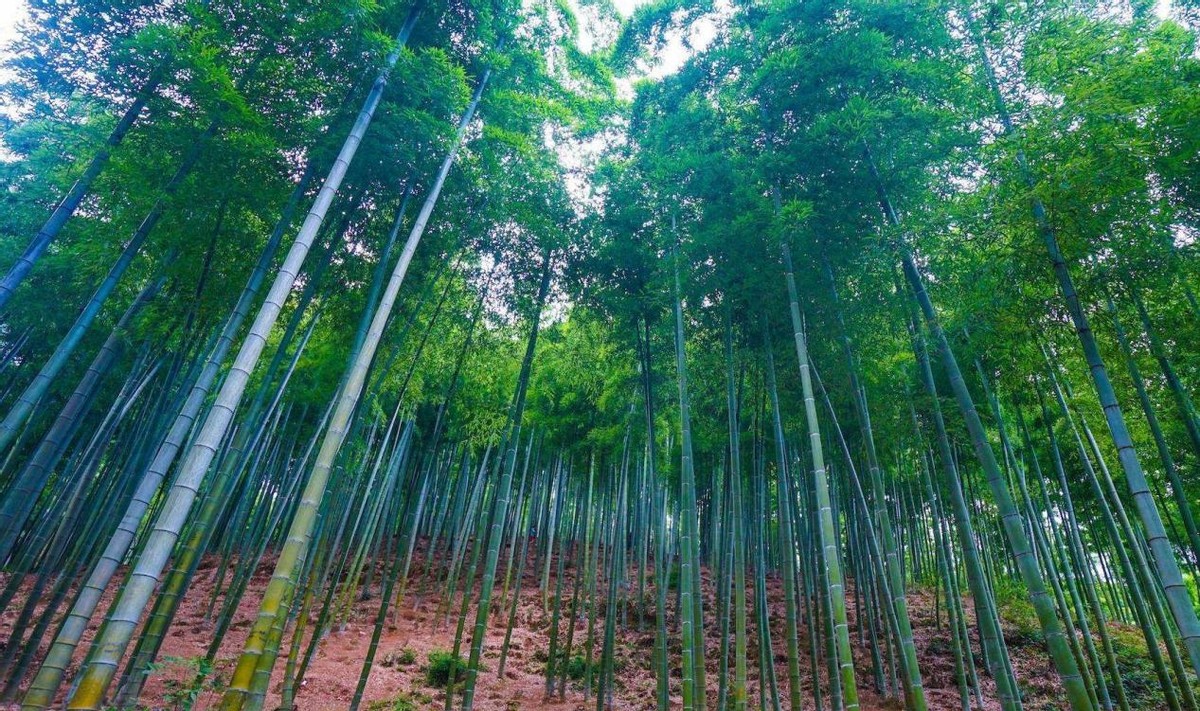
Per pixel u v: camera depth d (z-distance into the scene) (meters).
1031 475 10.48
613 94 8.56
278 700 6.98
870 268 5.89
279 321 8.16
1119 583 13.13
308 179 5.82
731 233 5.73
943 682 8.27
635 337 8.05
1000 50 5.62
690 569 5.67
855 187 5.59
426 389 10.99
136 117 5.43
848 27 5.87
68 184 7.66
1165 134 4.39
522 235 8.02
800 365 5.16
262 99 5.80
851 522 8.80
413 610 11.12
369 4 5.39
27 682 6.30
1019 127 4.90
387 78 5.71
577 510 14.47
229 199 5.77
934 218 5.07
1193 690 7.80
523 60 7.42
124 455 10.00
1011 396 8.27
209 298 6.50
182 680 6.62
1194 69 4.50
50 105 5.73
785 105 5.97
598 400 10.27
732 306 6.77
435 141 6.15
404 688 7.81
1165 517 9.94
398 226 6.30
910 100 5.44
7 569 11.61
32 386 5.01
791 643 5.69
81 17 5.30
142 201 5.48
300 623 6.38
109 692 6.24
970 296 5.54
